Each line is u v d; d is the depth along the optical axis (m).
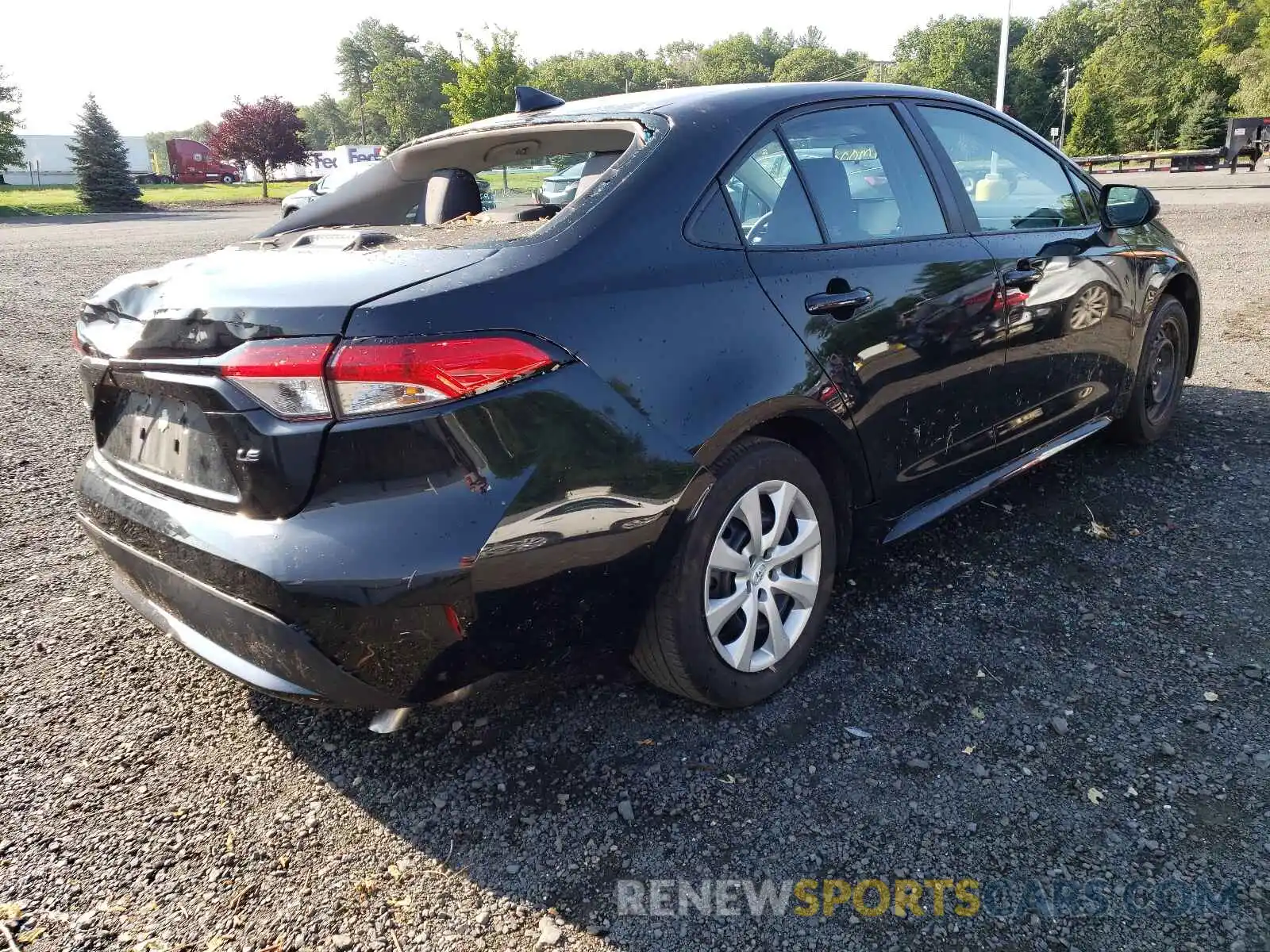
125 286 2.20
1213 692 2.44
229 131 52.81
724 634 2.40
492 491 1.83
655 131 2.41
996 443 3.20
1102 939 1.72
